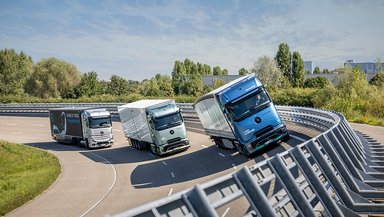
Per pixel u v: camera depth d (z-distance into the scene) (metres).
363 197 8.48
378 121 32.34
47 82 90.44
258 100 20.44
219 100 20.42
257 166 5.77
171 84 86.81
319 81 84.44
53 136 43.22
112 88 100.19
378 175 10.05
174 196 4.33
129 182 21.05
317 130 24.97
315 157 8.05
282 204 5.99
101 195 18.77
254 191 5.19
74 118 38.75
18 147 36.09
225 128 21.64
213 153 25.19
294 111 32.16
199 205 4.41
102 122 36.88
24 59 118.31
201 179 18.44
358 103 41.72
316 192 7.03
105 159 30.72
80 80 95.50
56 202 18.39
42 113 64.44
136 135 32.12
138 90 95.62
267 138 20.20
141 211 3.96
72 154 35.22
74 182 23.14
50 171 26.16
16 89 98.31
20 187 21.34
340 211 6.86
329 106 41.88
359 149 12.74
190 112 50.59
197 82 82.94
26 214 16.69
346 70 48.00
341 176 8.73
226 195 4.98
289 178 6.23
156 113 27.84
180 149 27.92
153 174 22.17
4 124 56.44
